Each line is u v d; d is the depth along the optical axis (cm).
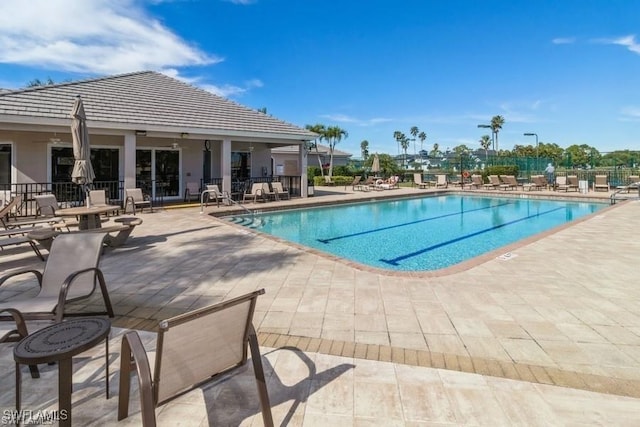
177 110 1569
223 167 1566
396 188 2648
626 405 249
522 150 6156
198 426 231
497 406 248
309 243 1013
